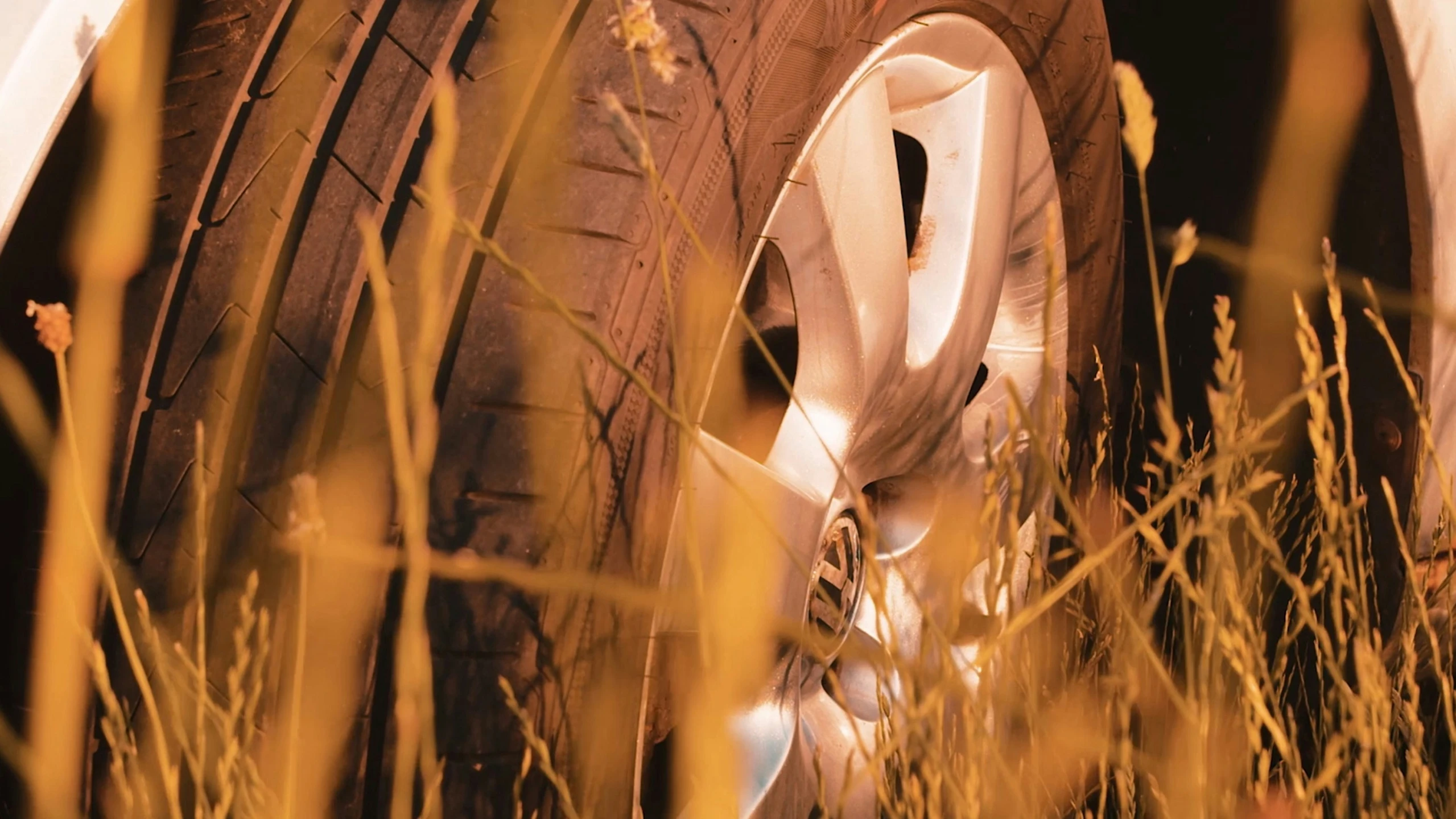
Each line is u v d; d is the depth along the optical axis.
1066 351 2.76
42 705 1.54
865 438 2.15
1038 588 2.38
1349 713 1.36
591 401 1.62
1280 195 2.76
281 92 1.67
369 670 1.55
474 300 1.63
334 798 1.54
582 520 1.62
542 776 1.63
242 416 1.59
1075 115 2.68
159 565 1.56
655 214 1.17
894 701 1.33
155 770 1.56
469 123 1.67
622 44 1.74
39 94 1.50
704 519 1.78
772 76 1.85
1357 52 2.58
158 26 1.67
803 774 2.03
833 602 2.21
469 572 1.17
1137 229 2.99
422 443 0.97
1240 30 2.71
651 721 1.82
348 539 1.56
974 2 2.30
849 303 2.04
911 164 2.51
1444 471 1.42
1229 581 1.24
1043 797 2.21
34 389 1.59
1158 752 2.26
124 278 1.62
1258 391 2.82
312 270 1.61
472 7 1.72
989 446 1.22
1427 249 2.64
